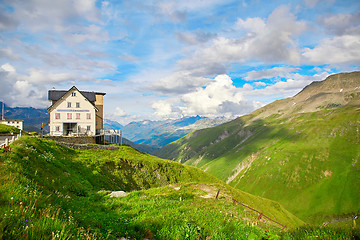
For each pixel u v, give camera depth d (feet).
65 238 23.16
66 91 231.09
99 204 55.31
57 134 212.43
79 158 130.41
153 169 171.83
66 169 94.07
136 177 154.51
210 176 203.62
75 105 218.18
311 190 626.23
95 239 26.35
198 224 43.11
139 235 35.70
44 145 112.68
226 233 40.14
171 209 54.29
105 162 143.64
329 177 640.99
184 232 38.86
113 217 42.80
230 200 88.53
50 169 77.20
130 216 46.57
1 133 175.22
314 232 33.55
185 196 79.82
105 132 228.02
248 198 139.13
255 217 68.85
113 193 82.07
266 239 35.40
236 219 55.26
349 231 30.83
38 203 31.42
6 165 51.85
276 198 649.61
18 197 30.86
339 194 577.02
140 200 68.13
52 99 218.59
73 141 181.68
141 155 196.34
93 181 108.17
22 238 20.67
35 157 77.77
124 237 34.53
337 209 538.47
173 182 172.35
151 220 42.91
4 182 37.32
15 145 77.56
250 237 35.19
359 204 525.34
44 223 24.39
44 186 54.54
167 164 186.91
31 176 55.57
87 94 254.88
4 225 21.24
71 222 28.02
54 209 31.58
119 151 181.98
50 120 211.20
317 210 559.38
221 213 58.29
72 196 61.57
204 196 86.43
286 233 36.94
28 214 25.09
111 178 130.11
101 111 267.18
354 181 590.55
